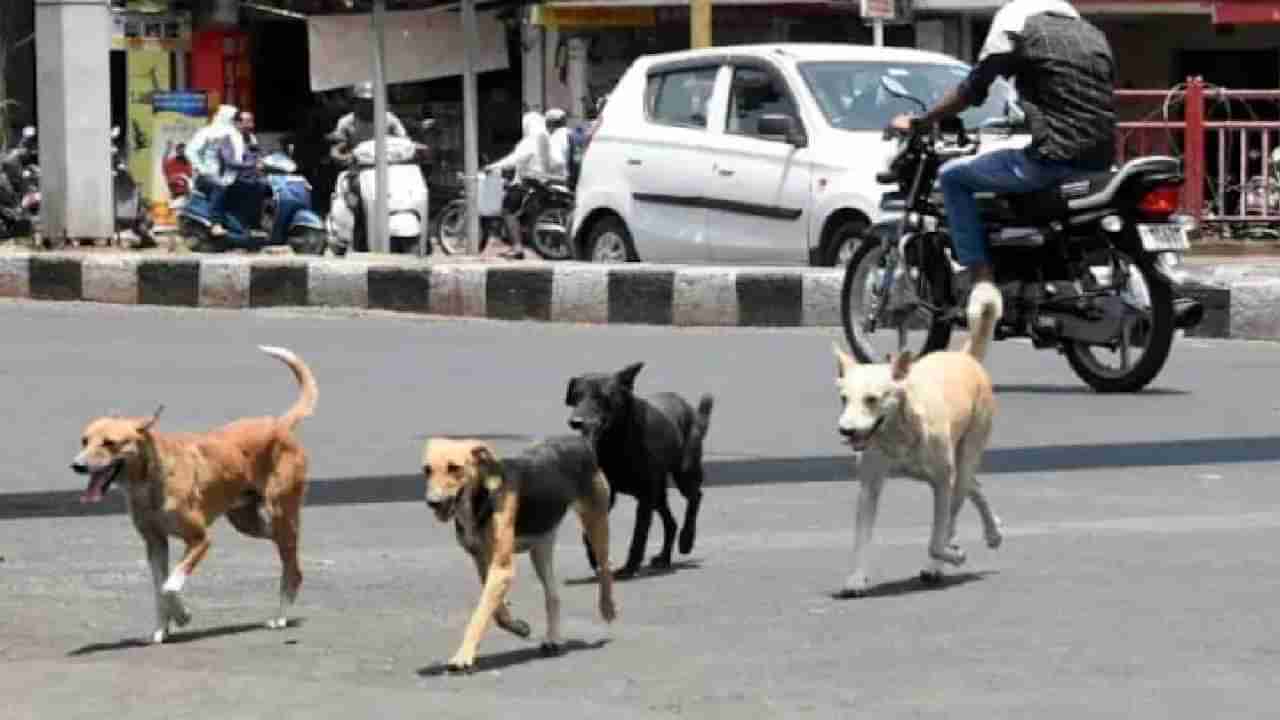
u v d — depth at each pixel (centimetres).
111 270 2453
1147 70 3588
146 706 816
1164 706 784
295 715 797
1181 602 950
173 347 1975
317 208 3956
